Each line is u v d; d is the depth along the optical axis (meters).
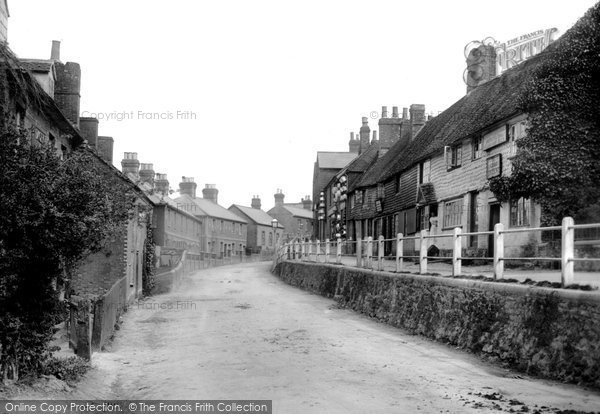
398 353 11.90
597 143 17.78
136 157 43.19
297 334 14.69
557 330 9.21
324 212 55.84
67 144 17.48
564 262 9.53
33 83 10.15
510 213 20.50
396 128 45.19
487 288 11.45
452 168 25.73
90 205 8.58
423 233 15.37
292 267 33.88
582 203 17.41
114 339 14.08
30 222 7.77
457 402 8.05
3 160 7.78
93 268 19.48
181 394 8.91
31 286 8.29
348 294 21.30
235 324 16.73
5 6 14.16
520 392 8.41
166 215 45.53
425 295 14.44
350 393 8.69
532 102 18.44
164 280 28.22
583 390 8.30
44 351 8.88
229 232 70.69
